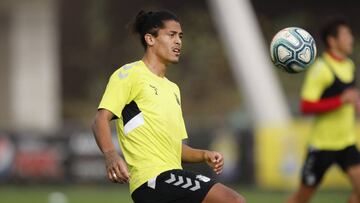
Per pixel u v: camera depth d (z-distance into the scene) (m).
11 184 57.00
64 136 56.66
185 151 22.80
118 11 107.94
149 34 21.95
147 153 21.16
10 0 85.25
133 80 21.41
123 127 21.48
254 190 53.38
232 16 66.94
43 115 86.56
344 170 32.66
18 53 86.25
